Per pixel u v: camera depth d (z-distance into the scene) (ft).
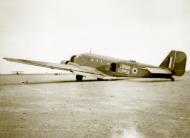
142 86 45.32
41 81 56.65
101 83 51.44
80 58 63.52
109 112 21.03
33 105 23.94
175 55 60.08
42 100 27.12
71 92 34.55
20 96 30.14
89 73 55.57
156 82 57.31
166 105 24.63
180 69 59.82
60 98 28.81
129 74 57.77
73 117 19.02
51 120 17.99
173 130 15.72
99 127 16.37
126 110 21.93
